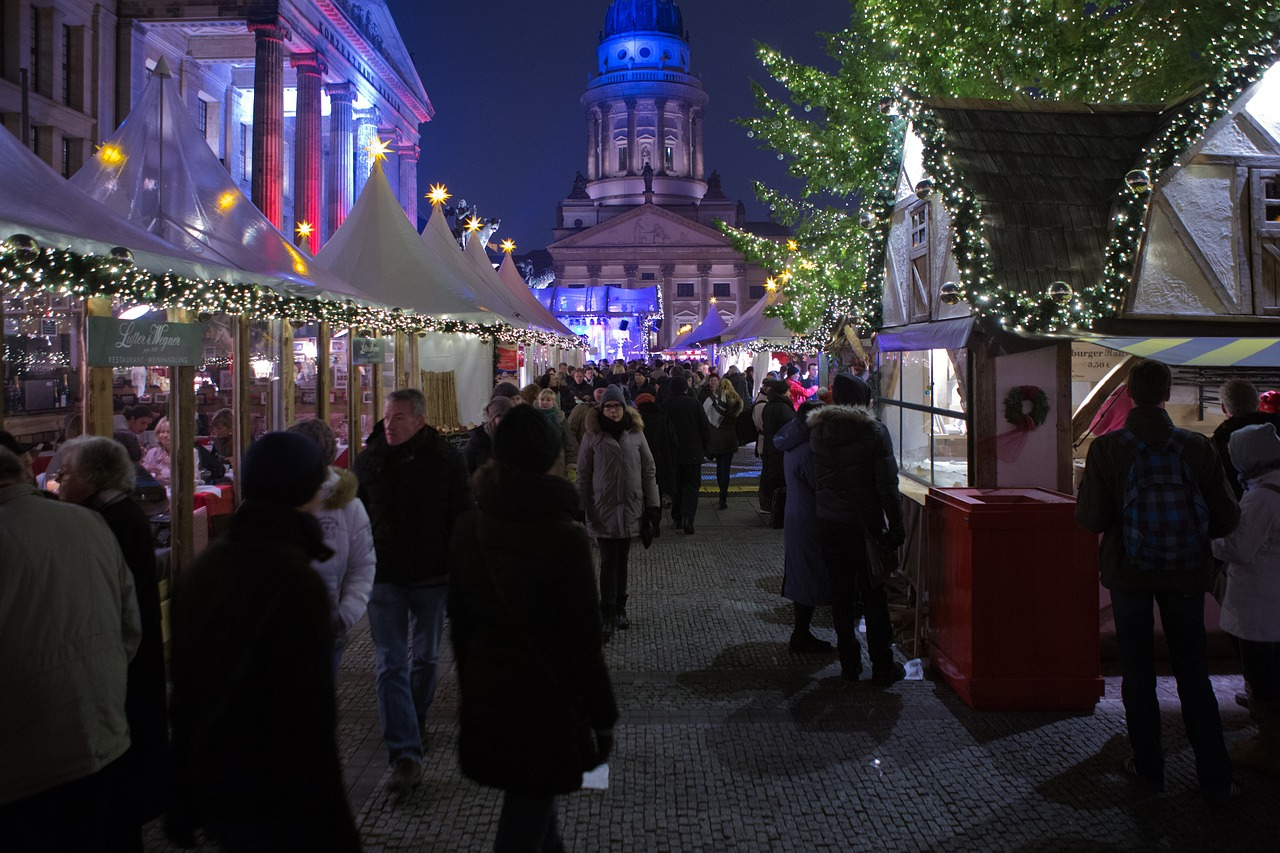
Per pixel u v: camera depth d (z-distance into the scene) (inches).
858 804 167.5
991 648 211.5
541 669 108.3
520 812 109.8
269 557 92.8
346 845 92.1
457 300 522.6
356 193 1924.2
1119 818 161.0
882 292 377.1
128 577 126.9
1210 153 279.1
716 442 514.3
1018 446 259.8
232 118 1780.3
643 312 1502.2
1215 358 235.6
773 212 597.6
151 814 138.7
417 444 179.5
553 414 356.2
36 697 112.2
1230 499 166.6
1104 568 174.2
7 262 192.4
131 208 313.0
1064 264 263.9
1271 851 149.7
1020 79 448.5
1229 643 240.2
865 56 547.5
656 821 161.8
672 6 3922.2
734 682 232.5
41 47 1219.9
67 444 138.5
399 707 171.0
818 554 251.3
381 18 1925.4
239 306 294.8
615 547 280.5
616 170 3818.9
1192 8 385.4
